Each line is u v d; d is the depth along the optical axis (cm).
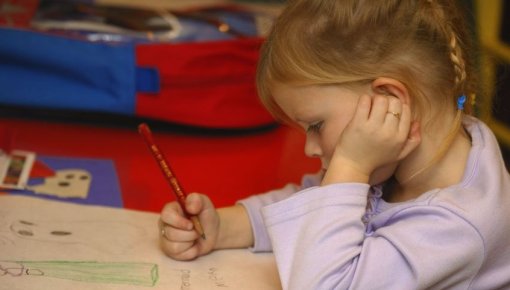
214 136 255
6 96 246
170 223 174
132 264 171
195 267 173
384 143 159
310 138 169
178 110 249
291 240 159
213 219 180
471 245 154
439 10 168
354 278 151
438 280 153
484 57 220
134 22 270
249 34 276
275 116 182
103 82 246
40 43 244
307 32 165
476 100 192
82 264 167
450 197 160
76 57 244
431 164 169
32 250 171
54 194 203
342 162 161
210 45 252
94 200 202
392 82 161
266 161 241
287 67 164
